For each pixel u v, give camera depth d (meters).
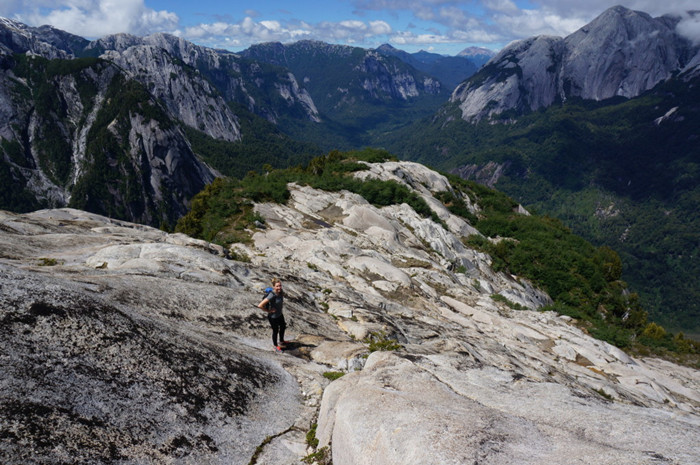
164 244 15.09
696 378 25.53
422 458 4.13
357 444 4.96
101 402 5.08
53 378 4.92
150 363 6.25
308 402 7.90
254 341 10.26
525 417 5.49
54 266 11.17
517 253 45.97
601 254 52.88
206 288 11.68
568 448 4.35
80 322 6.01
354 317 15.21
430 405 5.46
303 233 31.83
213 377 6.96
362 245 32.12
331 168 57.38
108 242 16.62
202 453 5.39
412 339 15.13
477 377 7.38
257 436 6.25
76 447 4.34
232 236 30.19
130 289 9.58
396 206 46.34
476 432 4.57
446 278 30.36
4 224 16.11
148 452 4.90
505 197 73.56
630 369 21.30
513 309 28.66
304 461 5.90
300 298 15.35
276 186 43.12
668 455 4.10
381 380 6.76
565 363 20.11
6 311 5.39
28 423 4.22
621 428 4.99
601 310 40.66
